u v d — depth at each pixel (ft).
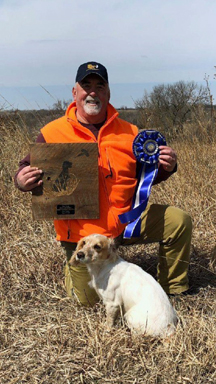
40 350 10.27
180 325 10.27
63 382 9.23
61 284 13.53
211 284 13.43
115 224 12.05
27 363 9.84
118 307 11.00
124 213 12.04
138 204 12.36
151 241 12.68
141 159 12.39
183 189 18.83
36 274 13.97
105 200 12.00
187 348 9.70
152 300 10.44
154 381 9.02
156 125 26.63
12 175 19.86
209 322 11.03
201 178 19.43
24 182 11.65
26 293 13.26
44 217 11.93
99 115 12.58
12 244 15.53
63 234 12.35
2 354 10.21
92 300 12.23
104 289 11.02
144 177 12.64
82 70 12.19
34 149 11.71
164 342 9.96
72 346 10.35
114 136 12.46
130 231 12.00
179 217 12.21
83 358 9.78
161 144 12.46
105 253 10.90
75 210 11.87
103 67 12.39
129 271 11.05
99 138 12.28
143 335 10.25
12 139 22.30
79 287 12.10
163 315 10.24
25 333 11.11
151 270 14.29
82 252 10.63
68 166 11.73
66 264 13.01
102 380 9.21
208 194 18.47
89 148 11.70
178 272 12.57
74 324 11.15
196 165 20.54
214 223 16.79
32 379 9.35
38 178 11.78
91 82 12.13
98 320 11.43
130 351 9.86
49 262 14.37
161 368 9.36
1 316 11.86
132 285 10.79
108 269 11.05
